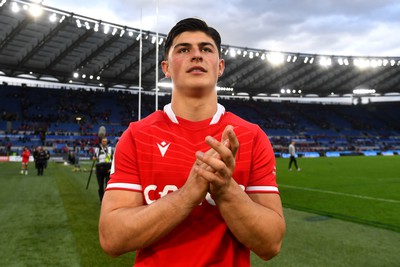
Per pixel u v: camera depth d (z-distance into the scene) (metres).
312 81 46.00
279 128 50.66
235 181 1.23
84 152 35.38
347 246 4.79
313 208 7.85
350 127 55.22
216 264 1.21
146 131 1.31
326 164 25.22
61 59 31.62
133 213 1.14
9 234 5.39
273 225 1.18
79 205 7.96
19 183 12.69
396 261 4.15
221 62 1.48
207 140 1.03
